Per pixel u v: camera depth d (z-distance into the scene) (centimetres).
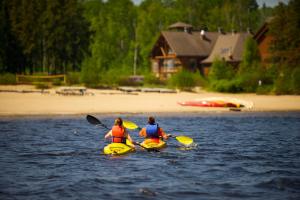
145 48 16162
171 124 4641
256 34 11219
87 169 2561
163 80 9675
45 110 5484
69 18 11781
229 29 16488
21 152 3075
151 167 2605
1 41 11200
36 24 11419
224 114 5581
